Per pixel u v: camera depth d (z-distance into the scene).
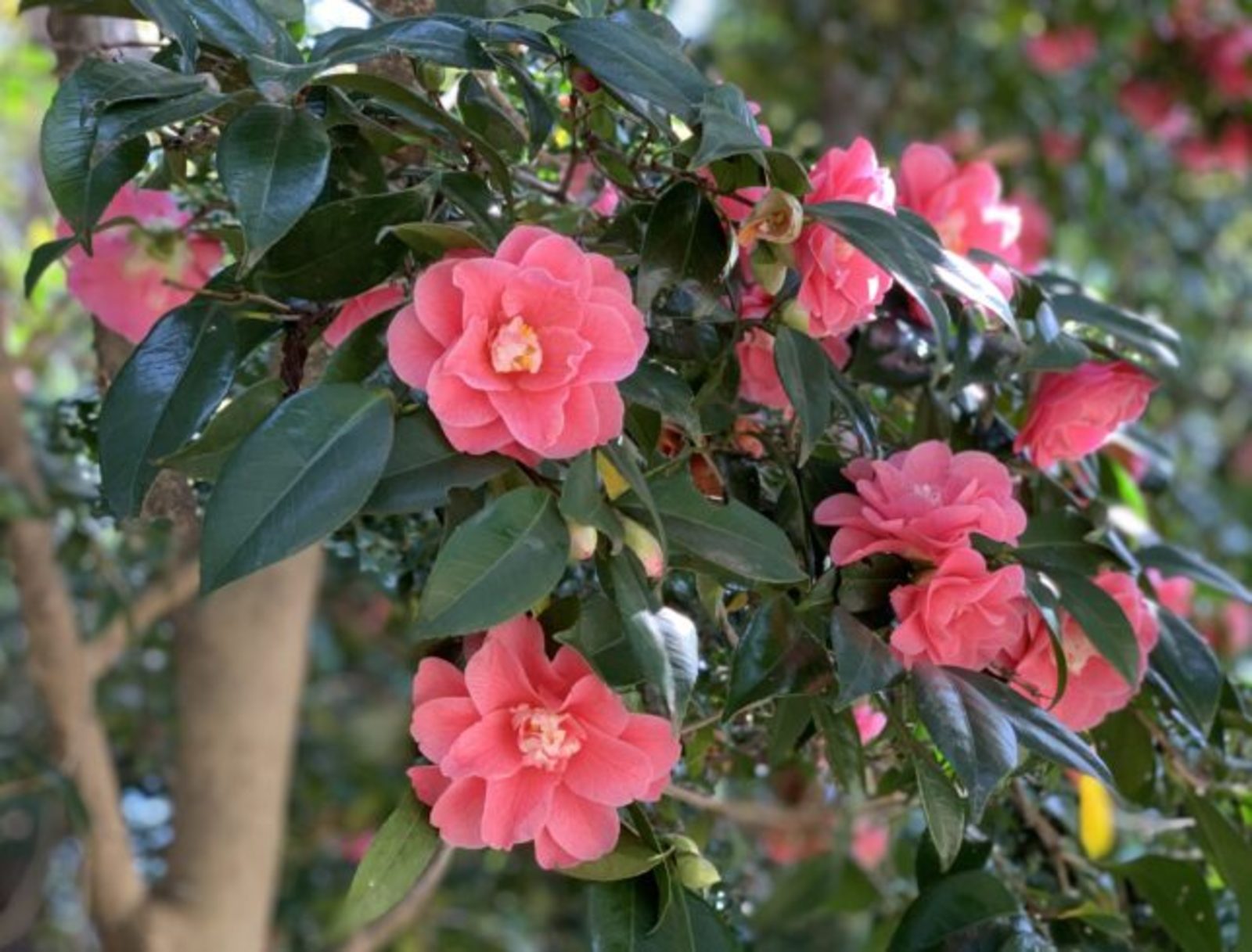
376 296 1.03
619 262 1.02
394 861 0.95
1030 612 1.12
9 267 2.25
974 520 1.00
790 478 1.07
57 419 1.62
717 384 1.07
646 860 0.98
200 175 1.32
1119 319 1.30
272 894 1.70
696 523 0.95
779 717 1.11
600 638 0.94
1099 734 1.33
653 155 1.18
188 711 1.59
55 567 1.56
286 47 0.96
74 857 2.61
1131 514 1.47
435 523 1.43
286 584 1.60
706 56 2.46
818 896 1.79
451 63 0.95
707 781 1.49
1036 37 3.29
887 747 1.33
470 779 0.93
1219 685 1.25
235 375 1.03
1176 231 3.42
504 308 0.87
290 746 1.67
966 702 0.98
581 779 0.92
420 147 1.12
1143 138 3.30
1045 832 1.43
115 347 1.40
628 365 0.88
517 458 0.91
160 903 1.56
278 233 0.87
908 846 1.79
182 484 1.34
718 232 1.01
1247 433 3.58
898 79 3.37
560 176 1.41
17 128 2.74
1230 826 1.31
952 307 1.20
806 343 1.05
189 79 0.93
